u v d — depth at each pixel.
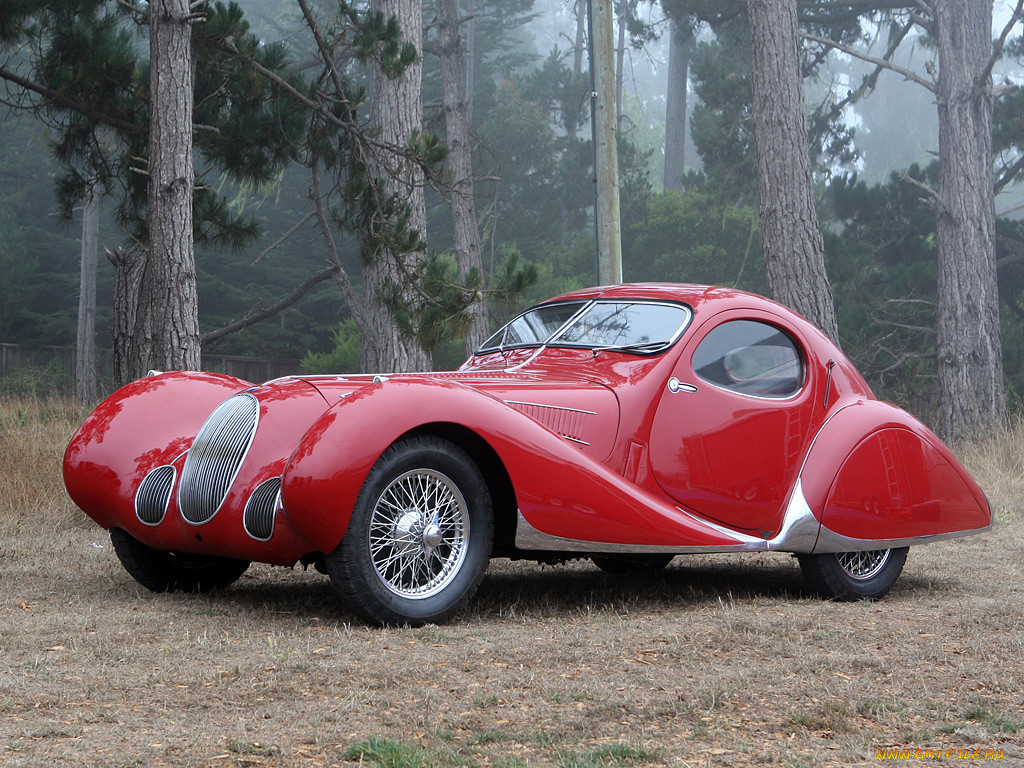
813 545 5.13
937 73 18.88
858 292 21.16
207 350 33.88
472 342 21.08
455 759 2.48
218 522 4.32
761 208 13.19
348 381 4.69
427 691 3.11
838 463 5.22
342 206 10.19
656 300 5.38
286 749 2.54
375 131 10.34
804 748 2.66
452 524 4.28
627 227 30.69
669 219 29.77
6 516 7.59
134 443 4.80
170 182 7.85
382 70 9.85
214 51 9.55
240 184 10.53
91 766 2.40
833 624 4.37
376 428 3.99
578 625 4.29
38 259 34.00
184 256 7.88
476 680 3.26
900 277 21.22
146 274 10.41
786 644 3.89
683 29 26.39
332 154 10.52
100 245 34.81
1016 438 12.78
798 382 5.36
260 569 5.94
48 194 36.00
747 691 3.17
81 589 5.09
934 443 5.58
